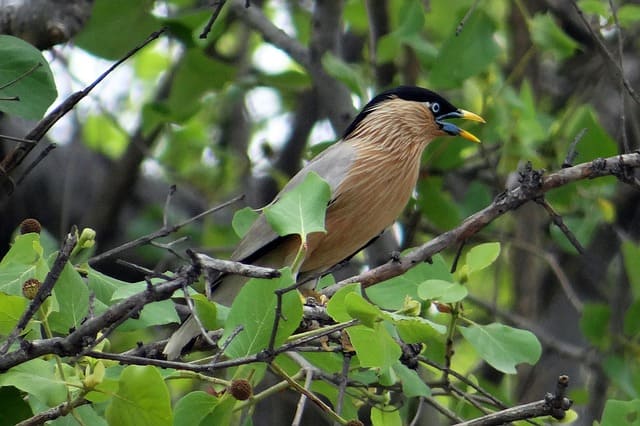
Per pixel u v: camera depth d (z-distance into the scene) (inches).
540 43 470.3
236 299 258.7
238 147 589.6
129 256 562.6
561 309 567.8
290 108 626.8
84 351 239.5
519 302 533.3
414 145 428.1
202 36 320.2
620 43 379.6
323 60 454.9
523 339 317.1
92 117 624.1
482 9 436.1
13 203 552.7
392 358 262.2
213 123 611.2
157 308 276.7
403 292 324.5
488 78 482.0
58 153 571.8
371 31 520.1
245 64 597.3
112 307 238.7
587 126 435.5
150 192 594.2
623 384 426.0
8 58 313.1
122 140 643.5
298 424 293.7
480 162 560.4
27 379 241.8
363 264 537.0
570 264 577.3
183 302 375.6
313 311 308.5
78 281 264.1
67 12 414.0
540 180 313.7
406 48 541.6
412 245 469.7
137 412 242.4
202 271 238.7
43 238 325.7
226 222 575.2
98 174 579.5
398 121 425.4
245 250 395.5
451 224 460.8
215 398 276.7
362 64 584.4
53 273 237.5
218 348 257.1
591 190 481.4
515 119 472.1
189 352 324.8
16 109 311.0
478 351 313.1
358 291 262.8
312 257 409.7
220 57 571.8
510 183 536.1
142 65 653.3
